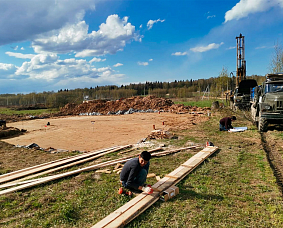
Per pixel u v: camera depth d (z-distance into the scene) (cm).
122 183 472
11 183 546
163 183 479
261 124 1106
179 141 968
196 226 338
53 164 689
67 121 2300
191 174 555
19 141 1305
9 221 369
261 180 519
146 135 1291
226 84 3116
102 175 580
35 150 919
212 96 3688
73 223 357
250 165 624
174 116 2197
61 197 456
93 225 340
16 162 750
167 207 391
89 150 992
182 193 452
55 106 4300
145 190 422
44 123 2200
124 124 1839
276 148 812
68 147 1082
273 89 1094
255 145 854
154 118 2139
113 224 327
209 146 818
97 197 447
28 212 401
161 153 754
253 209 391
